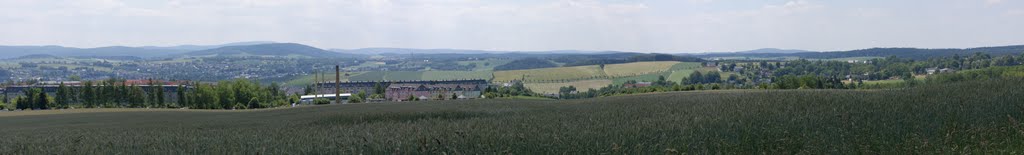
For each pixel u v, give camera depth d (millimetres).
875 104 17781
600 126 14883
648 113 20000
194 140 16484
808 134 12430
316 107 58812
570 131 13867
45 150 15961
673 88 93438
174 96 166500
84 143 17078
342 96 157500
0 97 175875
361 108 50094
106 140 18094
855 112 15773
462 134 13344
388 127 19031
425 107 45344
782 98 21969
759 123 14117
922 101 17812
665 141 12148
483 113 32844
